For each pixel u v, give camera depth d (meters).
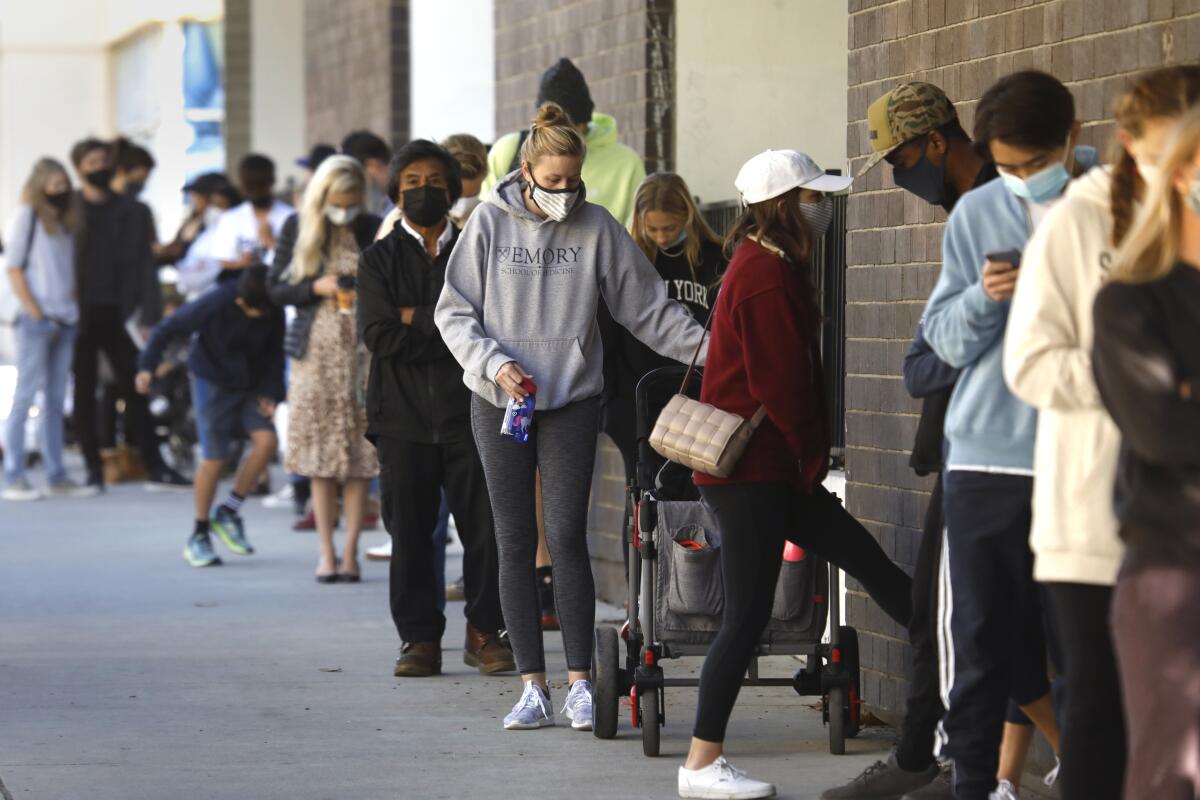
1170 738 10.02
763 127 24.66
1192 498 9.94
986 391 12.91
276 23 60.28
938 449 14.38
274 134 60.34
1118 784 11.43
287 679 21.11
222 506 31.11
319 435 27.62
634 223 21.00
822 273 21.84
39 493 41.03
